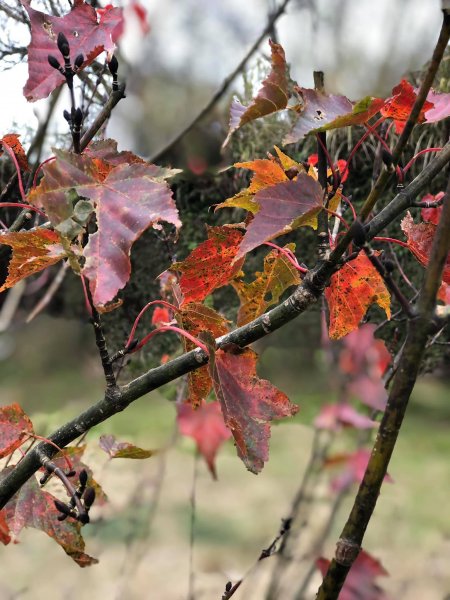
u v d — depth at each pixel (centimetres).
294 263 53
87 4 51
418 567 128
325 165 49
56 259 48
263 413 50
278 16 88
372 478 41
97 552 138
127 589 125
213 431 98
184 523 153
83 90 70
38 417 158
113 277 43
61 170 44
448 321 41
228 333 53
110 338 129
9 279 49
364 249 41
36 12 51
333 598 42
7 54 79
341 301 57
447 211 41
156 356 124
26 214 59
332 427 90
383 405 81
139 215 43
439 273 41
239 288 59
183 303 57
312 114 47
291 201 45
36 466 51
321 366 143
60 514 54
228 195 125
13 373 169
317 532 102
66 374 171
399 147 43
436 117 49
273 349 150
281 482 178
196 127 115
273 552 78
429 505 160
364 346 82
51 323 169
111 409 51
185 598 120
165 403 168
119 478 141
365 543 142
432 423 204
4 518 53
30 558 142
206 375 55
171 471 173
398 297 41
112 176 44
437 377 168
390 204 48
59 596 123
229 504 166
